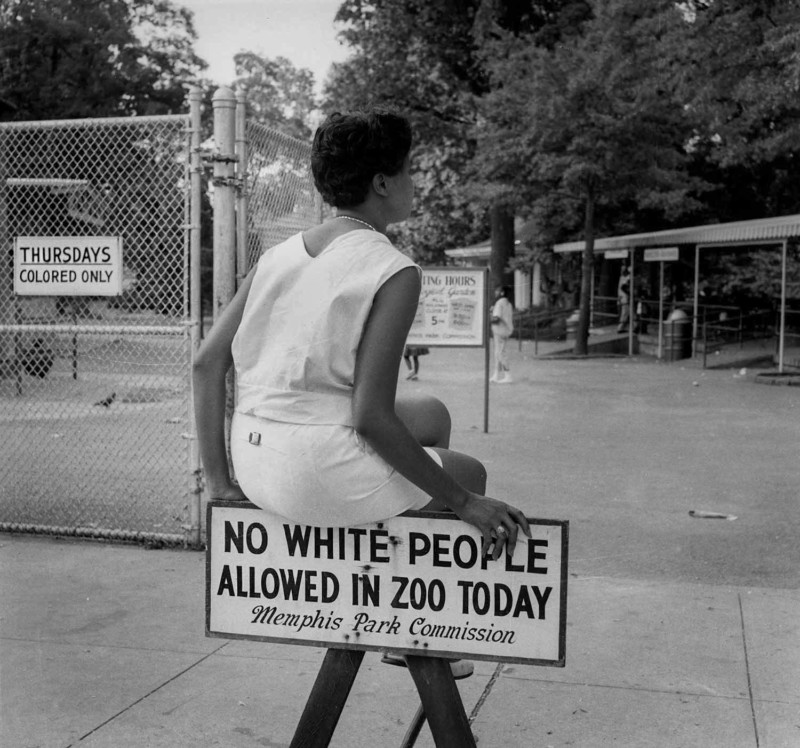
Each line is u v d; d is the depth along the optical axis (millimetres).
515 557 2133
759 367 21094
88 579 5133
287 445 2094
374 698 3713
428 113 33875
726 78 15734
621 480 8188
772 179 29859
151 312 6203
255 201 5840
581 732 3428
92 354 11258
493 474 8445
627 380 18141
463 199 33812
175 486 7387
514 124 24438
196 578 5164
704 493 7660
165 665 4000
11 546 5758
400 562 2188
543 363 22688
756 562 5676
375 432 2016
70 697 3684
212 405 2293
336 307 2051
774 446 10062
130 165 6188
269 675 3910
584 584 5176
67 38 30141
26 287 5703
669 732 3426
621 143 23266
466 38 32562
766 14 14891
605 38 22797
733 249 27797
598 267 35469
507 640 2156
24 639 4270
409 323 2068
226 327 2270
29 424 10047
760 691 3773
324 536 2217
